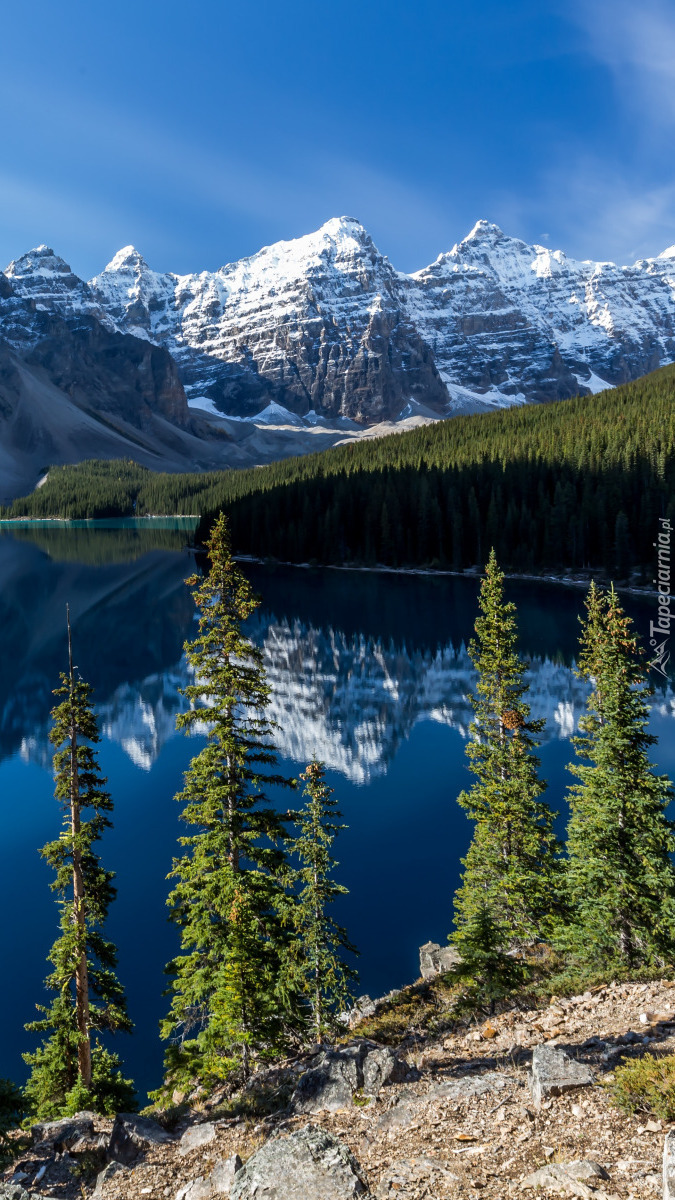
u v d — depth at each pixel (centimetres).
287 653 9444
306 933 2086
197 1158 1147
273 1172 890
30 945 3206
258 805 4734
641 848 2002
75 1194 1151
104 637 10888
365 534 17250
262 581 15362
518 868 2514
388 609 12062
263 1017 1753
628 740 2106
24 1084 2228
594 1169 784
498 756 2783
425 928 3225
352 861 3941
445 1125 1001
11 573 17200
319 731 6369
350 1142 1027
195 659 2036
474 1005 1734
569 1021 1388
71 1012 1919
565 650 8869
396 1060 1267
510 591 12925
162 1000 2728
